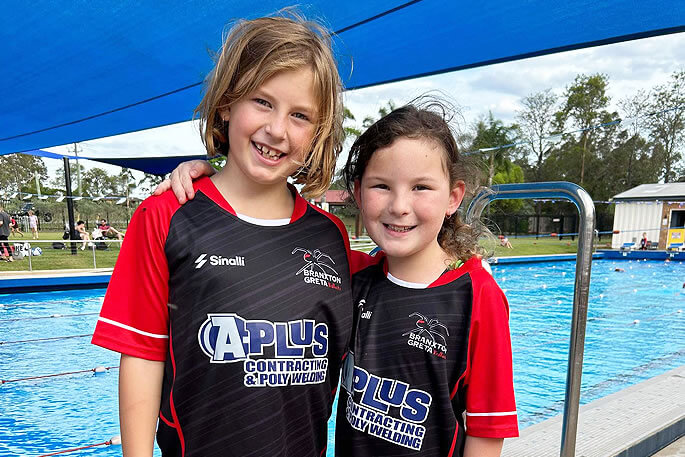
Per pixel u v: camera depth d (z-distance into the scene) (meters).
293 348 0.83
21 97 3.27
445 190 0.92
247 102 0.81
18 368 4.24
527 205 27.78
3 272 7.71
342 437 0.98
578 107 29.92
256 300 0.81
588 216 1.13
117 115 3.71
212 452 0.79
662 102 28.14
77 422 3.25
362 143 0.96
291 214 0.93
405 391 0.91
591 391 3.99
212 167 0.95
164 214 0.81
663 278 10.36
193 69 2.61
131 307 0.79
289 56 0.78
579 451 1.78
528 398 3.84
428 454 0.90
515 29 1.56
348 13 1.72
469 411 0.91
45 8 2.11
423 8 1.62
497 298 0.92
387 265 1.03
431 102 1.09
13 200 24.94
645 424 2.02
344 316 0.91
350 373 0.97
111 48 2.44
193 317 0.78
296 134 0.83
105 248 12.03
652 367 4.61
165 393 0.81
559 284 9.45
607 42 1.51
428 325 0.92
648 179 28.03
